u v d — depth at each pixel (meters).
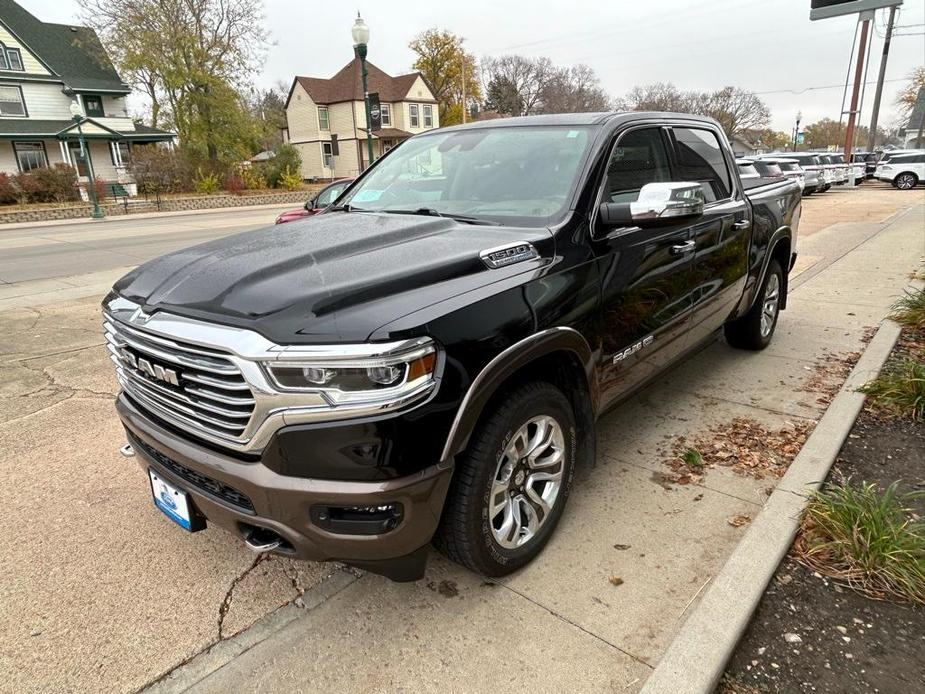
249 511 2.16
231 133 37.03
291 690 2.15
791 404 4.35
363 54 15.83
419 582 2.66
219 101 35.75
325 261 2.41
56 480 3.57
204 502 2.28
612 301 2.96
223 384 2.07
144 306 2.36
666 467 3.54
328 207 3.90
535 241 2.67
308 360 1.94
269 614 2.52
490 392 2.25
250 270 2.32
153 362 2.30
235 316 2.07
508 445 2.46
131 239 16.97
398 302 2.13
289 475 2.05
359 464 2.01
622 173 3.25
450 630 2.39
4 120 34.09
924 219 14.91
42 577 2.75
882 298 7.18
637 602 2.51
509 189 3.15
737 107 74.69
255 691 2.15
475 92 62.16
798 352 5.43
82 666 2.27
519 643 2.32
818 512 2.83
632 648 2.28
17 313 7.67
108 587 2.68
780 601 2.46
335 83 50.03
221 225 20.69
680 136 3.93
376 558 2.15
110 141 36.88
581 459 3.08
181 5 34.62
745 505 3.16
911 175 27.91
